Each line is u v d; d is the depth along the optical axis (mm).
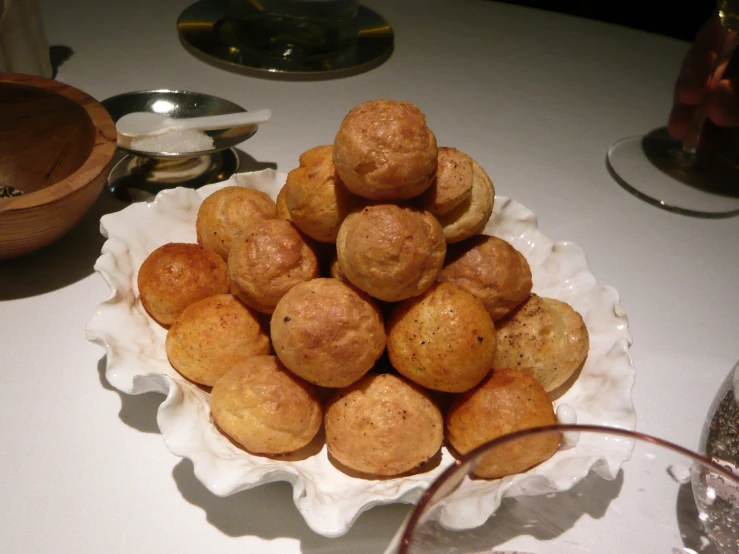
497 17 726
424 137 276
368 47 629
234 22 633
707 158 561
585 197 503
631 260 451
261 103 548
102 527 268
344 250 276
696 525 234
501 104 593
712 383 371
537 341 306
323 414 286
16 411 308
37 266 386
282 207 335
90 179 345
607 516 243
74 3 652
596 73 657
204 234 343
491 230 379
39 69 516
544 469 249
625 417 293
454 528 208
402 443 263
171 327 306
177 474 292
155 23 643
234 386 272
